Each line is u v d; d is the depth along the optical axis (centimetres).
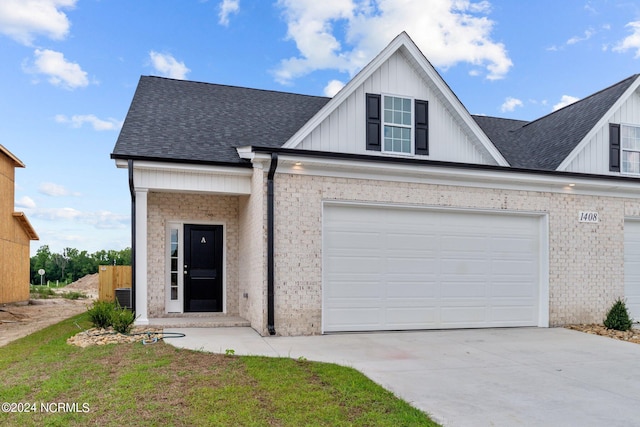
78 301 2323
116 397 505
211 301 1184
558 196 1137
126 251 5988
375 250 1005
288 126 1235
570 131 1324
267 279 910
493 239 1098
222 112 1245
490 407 515
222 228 1198
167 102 1234
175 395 513
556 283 1123
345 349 795
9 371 635
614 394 576
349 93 1065
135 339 827
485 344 876
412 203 1021
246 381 568
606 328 1088
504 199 1092
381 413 475
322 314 948
